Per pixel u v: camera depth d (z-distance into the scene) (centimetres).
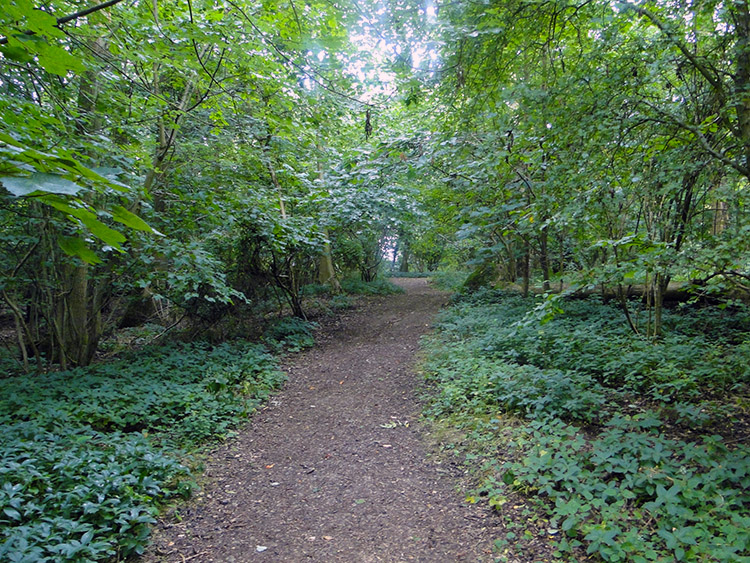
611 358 562
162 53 445
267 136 769
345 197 930
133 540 311
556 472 346
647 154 448
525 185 698
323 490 409
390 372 737
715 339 621
